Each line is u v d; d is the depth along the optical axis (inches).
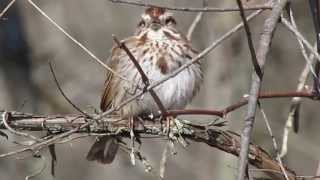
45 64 567.5
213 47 267.0
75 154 564.1
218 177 537.6
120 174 555.5
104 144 407.2
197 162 555.2
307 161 629.9
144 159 339.9
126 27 546.3
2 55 591.2
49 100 563.8
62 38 559.2
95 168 560.4
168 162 560.1
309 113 687.7
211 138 346.0
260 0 326.3
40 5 562.3
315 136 683.4
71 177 559.5
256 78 265.6
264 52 272.7
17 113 336.2
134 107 397.7
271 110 634.2
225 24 525.3
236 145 345.7
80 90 553.6
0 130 375.6
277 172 331.6
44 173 554.3
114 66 417.7
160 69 410.0
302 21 639.8
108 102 425.7
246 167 259.9
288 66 667.4
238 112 505.4
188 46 419.8
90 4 551.5
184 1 532.1
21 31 600.1
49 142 309.9
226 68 530.6
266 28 275.3
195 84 421.7
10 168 544.4
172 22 423.8
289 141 600.4
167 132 347.3
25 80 584.1
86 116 333.1
